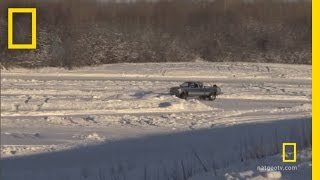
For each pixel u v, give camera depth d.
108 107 105.50
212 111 105.19
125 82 155.12
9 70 181.75
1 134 75.62
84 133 77.00
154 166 42.88
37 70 185.25
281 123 79.19
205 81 166.38
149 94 121.31
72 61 198.38
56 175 43.22
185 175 33.31
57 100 108.62
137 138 70.62
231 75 188.75
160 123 87.25
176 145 61.25
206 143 61.34
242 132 70.44
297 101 125.50
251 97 130.50
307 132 52.03
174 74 186.25
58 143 67.62
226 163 36.78
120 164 47.09
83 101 107.50
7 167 49.44
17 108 102.56
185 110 106.25
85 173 43.00
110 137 72.62
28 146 64.62
